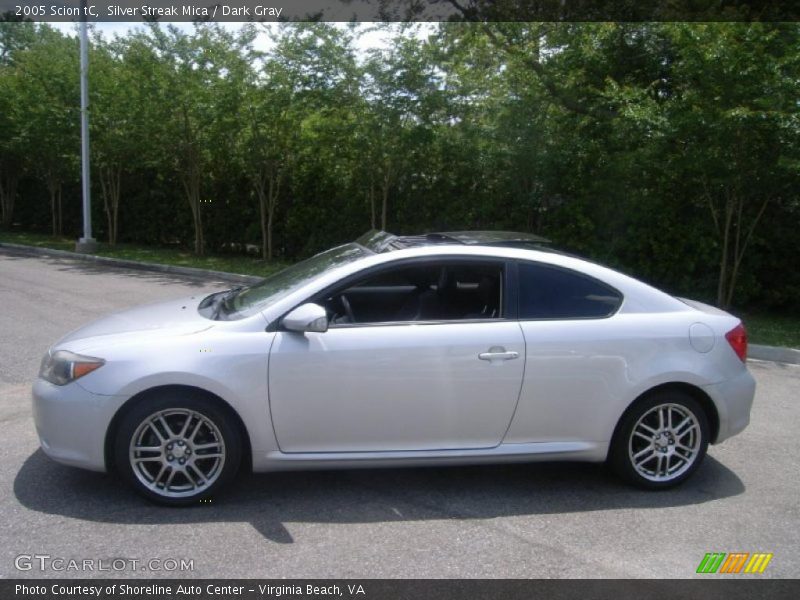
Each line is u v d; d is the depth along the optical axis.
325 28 13.98
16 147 20.98
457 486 4.48
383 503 4.20
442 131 13.88
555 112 12.89
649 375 4.31
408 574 3.42
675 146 10.13
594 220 12.63
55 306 10.71
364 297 4.66
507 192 13.75
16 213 25.97
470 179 14.41
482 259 4.38
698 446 4.47
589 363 4.26
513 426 4.25
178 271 15.51
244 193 17.97
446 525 3.94
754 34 9.25
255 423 4.02
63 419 3.97
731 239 11.44
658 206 11.82
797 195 10.70
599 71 12.44
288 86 14.81
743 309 11.78
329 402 4.07
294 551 3.62
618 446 4.40
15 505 4.05
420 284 4.55
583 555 3.64
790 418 6.06
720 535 3.88
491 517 4.05
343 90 13.86
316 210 16.53
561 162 12.46
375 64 13.48
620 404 4.31
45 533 3.74
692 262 11.65
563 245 12.94
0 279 13.54
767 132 9.19
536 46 12.91
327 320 4.11
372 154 14.13
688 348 4.39
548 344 4.23
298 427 4.07
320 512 4.06
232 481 4.23
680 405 4.41
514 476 4.66
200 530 3.81
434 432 4.19
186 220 19.50
